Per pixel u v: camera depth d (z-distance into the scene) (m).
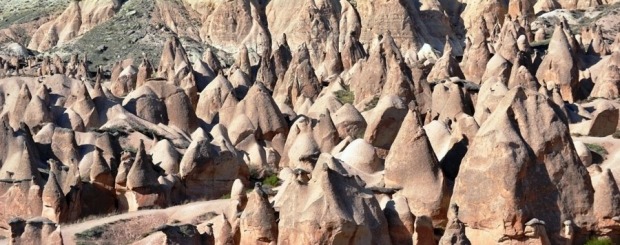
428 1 131.38
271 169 63.41
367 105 73.31
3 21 161.00
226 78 82.19
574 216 44.69
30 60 116.50
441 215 47.00
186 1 142.25
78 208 55.16
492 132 44.44
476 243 44.22
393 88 70.12
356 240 42.59
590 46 89.44
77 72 102.50
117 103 69.81
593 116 63.31
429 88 70.75
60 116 69.19
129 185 56.09
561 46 76.94
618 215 44.91
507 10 130.38
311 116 69.81
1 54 129.62
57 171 56.69
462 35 133.88
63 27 151.62
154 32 134.62
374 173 51.56
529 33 104.75
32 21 157.38
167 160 59.50
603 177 45.50
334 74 92.25
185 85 81.19
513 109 45.50
